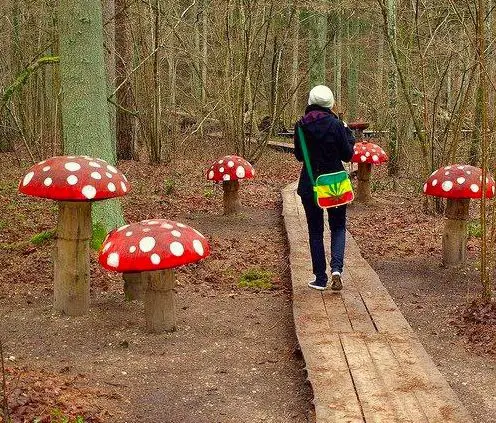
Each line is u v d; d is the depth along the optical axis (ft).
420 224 35.50
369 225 35.73
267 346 17.63
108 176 17.92
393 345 16.29
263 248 30.04
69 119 25.34
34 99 53.26
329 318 18.35
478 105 37.37
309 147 20.13
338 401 13.19
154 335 18.28
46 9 47.85
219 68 56.54
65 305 19.63
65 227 19.35
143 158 64.54
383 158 41.06
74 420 12.67
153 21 55.88
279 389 14.88
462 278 25.29
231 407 13.97
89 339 17.95
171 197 42.93
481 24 19.84
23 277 23.45
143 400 14.23
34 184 17.40
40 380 14.47
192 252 16.61
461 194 24.38
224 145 58.70
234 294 22.61
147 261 16.17
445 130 34.47
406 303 22.30
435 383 14.05
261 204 42.52
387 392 13.60
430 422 12.30
